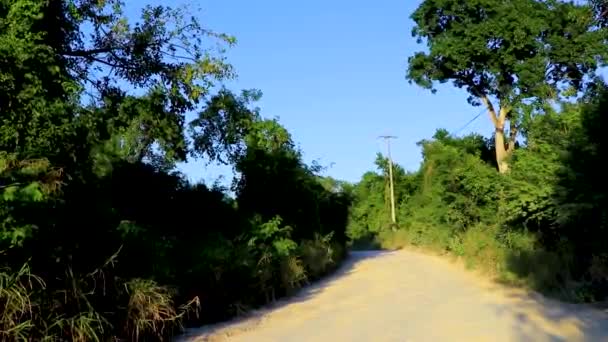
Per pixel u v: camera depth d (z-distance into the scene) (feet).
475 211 97.81
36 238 26.89
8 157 27.71
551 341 31.58
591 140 48.52
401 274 76.89
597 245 48.06
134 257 34.71
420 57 124.26
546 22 108.17
